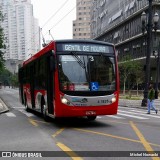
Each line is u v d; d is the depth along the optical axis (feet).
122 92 231.50
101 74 45.01
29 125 47.37
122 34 254.06
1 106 88.17
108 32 288.71
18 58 213.46
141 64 217.15
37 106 58.54
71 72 43.93
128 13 240.12
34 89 61.26
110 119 55.98
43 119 56.24
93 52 45.21
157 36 203.82
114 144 31.04
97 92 44.29
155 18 94.79
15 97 171.12
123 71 199.11
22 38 213.25
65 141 33.12
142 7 214.07
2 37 170.71
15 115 64.85
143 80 199.31
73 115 43.47
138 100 125.90
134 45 231.30
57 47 44.32
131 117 60.23
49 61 47.98
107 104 44.80
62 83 43.57
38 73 56.54
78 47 44.80
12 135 37.55
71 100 43.34
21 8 213.05
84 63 44.47
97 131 40.45
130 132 39.32
